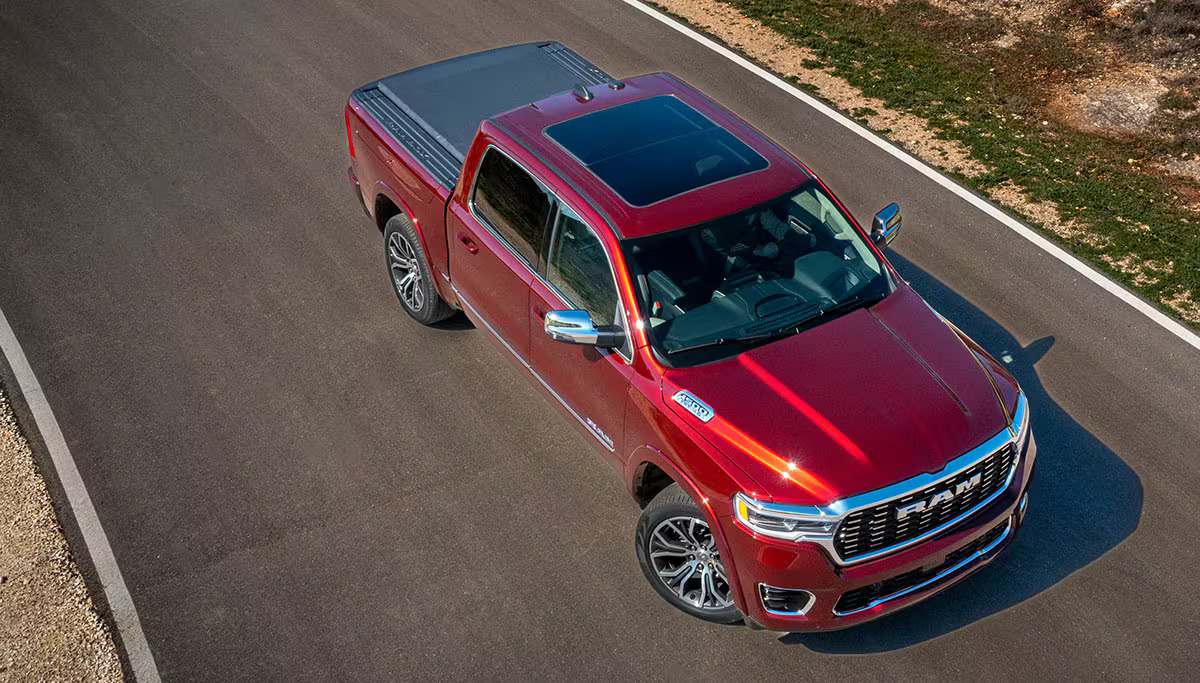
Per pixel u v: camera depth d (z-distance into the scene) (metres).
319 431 6.57
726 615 5.16
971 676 5.06
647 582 5.59
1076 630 5.31
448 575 5.62
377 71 11.09
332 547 5.78
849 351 5.06
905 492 4.52
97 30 11.74
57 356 7.11
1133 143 10.22
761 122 10.30
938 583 4.88
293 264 8.10
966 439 4.71
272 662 5.14
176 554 5.71
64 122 9.94
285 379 6.97
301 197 8.95
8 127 9.82
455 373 7.08
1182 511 6.04
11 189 8.91
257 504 6.04
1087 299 7.87
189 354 7.16
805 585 4.61
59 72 10.83
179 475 6.22
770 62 11.55
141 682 5.03
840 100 10.80
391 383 6.96
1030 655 5.17
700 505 4.78
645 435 5.11
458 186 6.39
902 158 9.77
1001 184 9.39
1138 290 7.98
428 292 7.11
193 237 8.38
